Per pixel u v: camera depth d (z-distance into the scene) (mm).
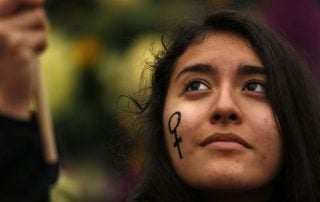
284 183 5340
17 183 4078
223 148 4996
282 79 5371
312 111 5582
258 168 5039
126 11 8391
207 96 5176
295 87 5508
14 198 4074
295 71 5543
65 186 7199
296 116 5453
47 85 7965
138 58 7680
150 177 5488
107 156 8266
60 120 8133
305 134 5504
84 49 8219
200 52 5305
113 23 8375
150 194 5430
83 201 7902
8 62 4000
